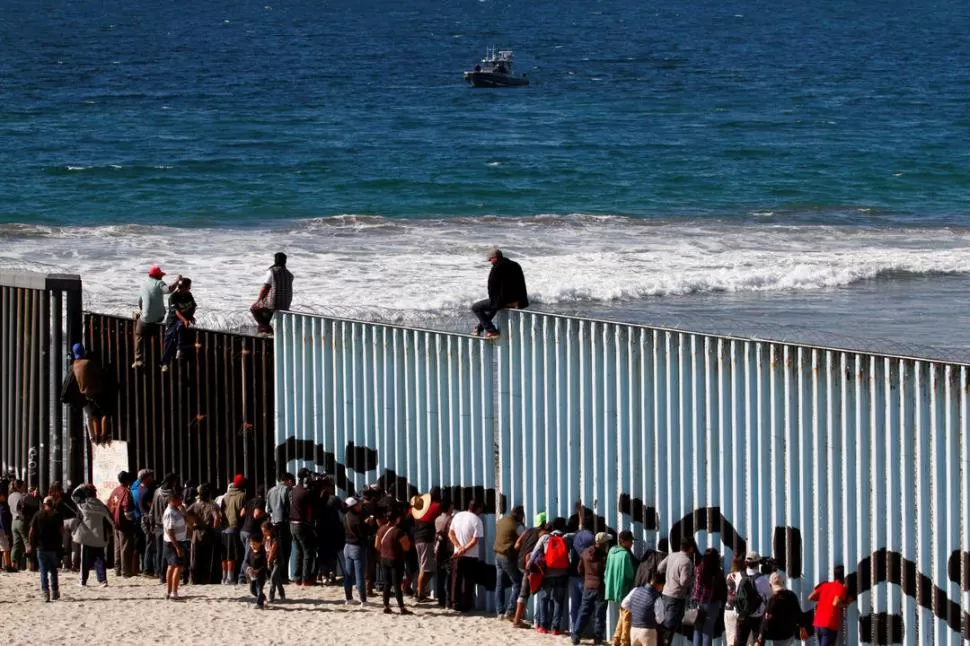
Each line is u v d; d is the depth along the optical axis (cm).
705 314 9588
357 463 4875
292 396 5059
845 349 3634
